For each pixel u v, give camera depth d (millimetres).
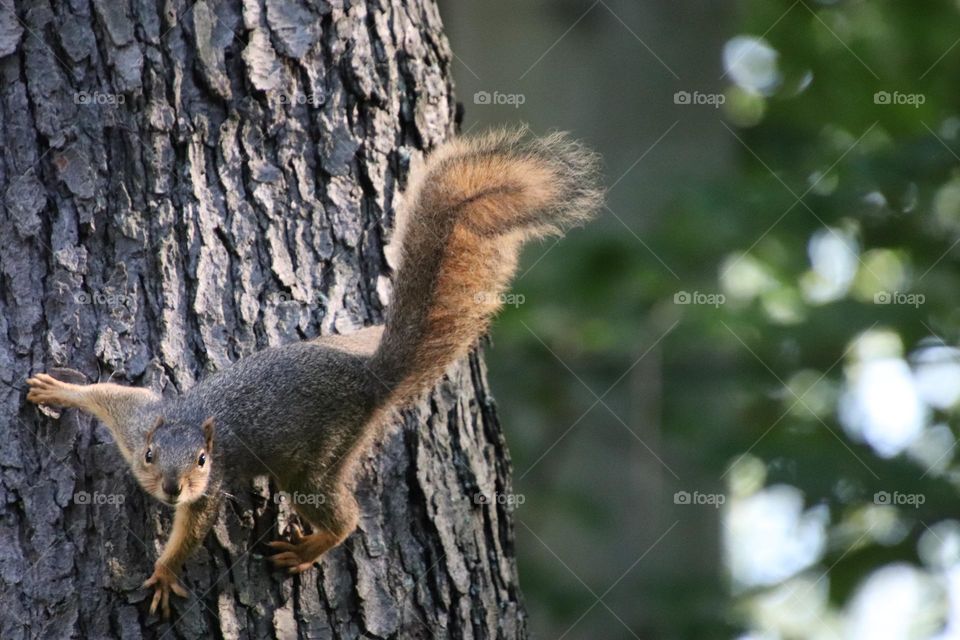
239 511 6516
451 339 7129
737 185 12305
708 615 11344
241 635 6238
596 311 11641
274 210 6730
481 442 7250
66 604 5996
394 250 7043
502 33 11688
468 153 7270
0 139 6344
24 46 6414
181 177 6531
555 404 11742
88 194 6363
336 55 6969
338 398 6750
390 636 6543
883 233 13539
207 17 6668
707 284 11891
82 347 6277
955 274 13266
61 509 6117
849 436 13203
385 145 7082
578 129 11656
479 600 6879
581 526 11477
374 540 6664
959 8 15898
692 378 12281
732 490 13016
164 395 6340
